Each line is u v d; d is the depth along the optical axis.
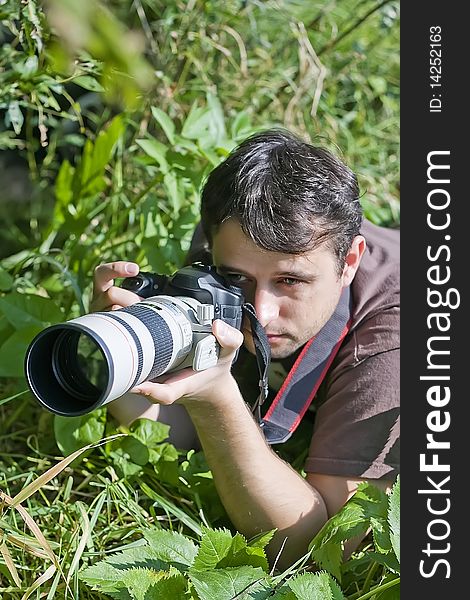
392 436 1.99
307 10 3.55
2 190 3.28
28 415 2.42
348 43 3.61
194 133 2.66
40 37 1.93
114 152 3.13
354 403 2.00
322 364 2.04
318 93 3.21
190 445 2.32
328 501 1.98
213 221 1.87
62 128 3.14
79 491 2.18
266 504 1.89
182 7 3.12
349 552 1.95
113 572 1.68
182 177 2.61
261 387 1.86
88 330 1.40
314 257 1.83
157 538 1.78
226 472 1.88
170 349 1.56
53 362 1.56
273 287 1.85
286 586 1.64
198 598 1.63
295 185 1.82
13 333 2.31
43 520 2.04
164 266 2.54
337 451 1.99
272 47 3.47
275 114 3.39
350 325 2.07
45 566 1.87
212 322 1.65
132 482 2.17
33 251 2.80
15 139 3.01
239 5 3.23
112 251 2.75
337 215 1.85
